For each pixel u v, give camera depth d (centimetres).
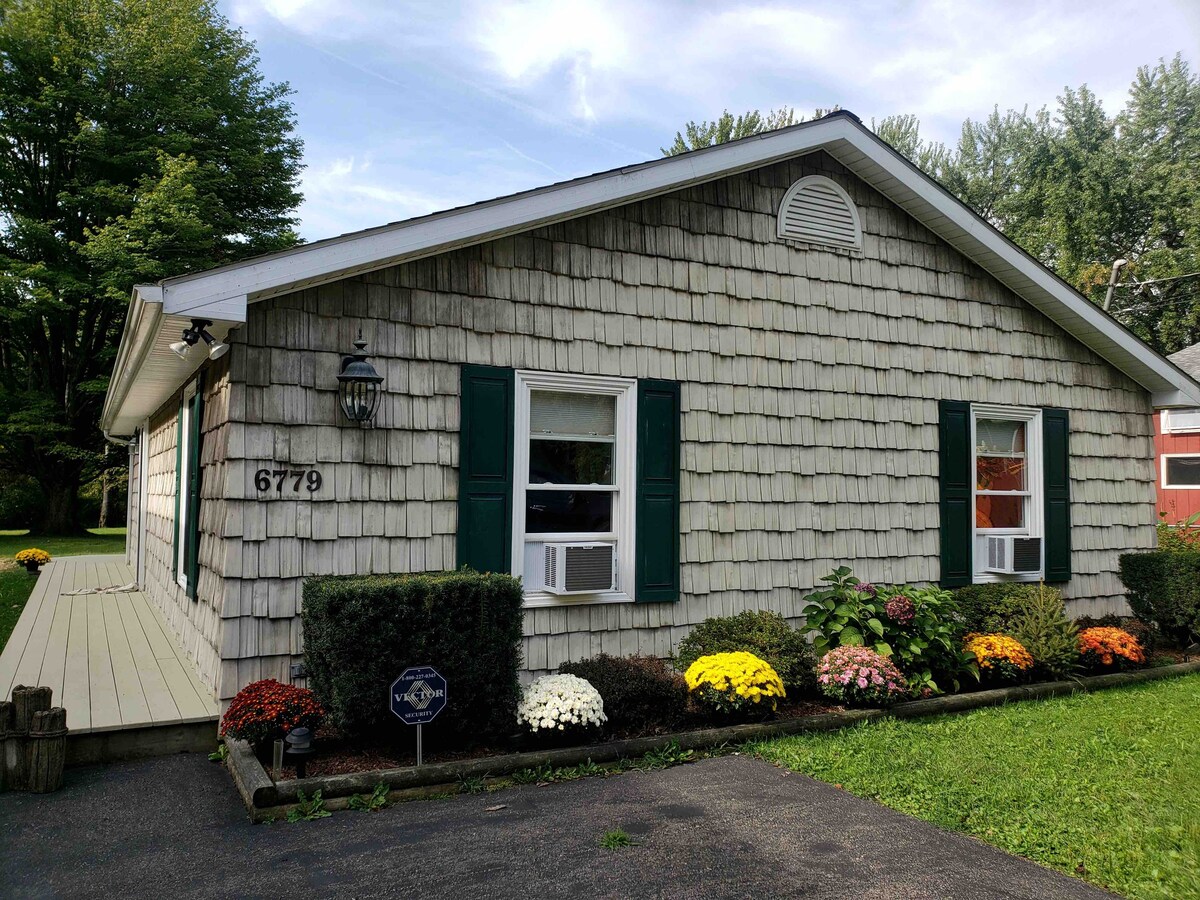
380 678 423
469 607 445
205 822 375
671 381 642
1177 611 798
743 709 514
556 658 588
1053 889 314
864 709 558
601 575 589
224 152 2027
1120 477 894
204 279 460
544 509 602
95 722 463
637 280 632
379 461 533
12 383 2141
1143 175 2877
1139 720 559
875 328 743
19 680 560
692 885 314
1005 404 814
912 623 605
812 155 720
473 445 563
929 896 307
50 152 2012
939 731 527
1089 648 700
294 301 514
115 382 819
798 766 456
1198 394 898
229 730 414
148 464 1104
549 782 432
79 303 2039
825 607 621
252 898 303
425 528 545
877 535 732
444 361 557
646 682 508
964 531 780
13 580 1261
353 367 510
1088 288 2842
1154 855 341
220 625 489
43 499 2578
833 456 714
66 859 337
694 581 644
